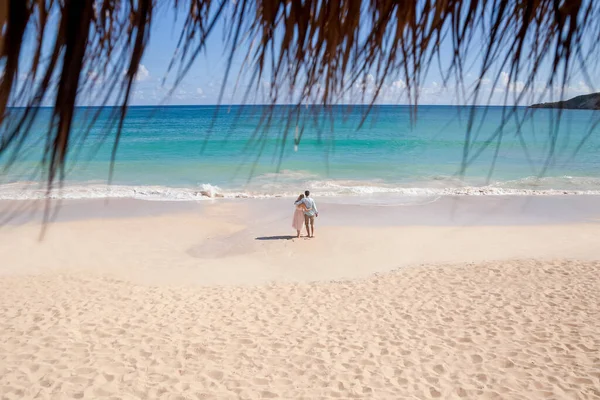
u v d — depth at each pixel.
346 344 7.05
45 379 6.08
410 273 10.30
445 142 39.53
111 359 6.58
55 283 9.54
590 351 6.73
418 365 6.48
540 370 6.30
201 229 14.22
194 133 46.31
